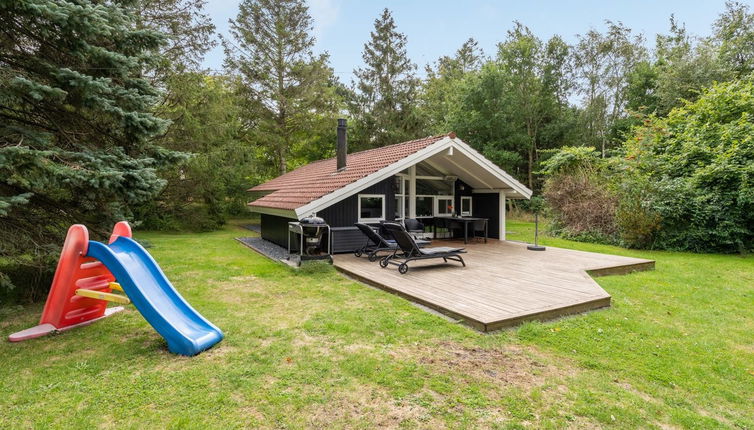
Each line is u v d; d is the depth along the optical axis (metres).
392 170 10.53
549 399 3.25
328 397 3.22
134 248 4.99
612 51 28.78
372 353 4.10
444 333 4.69
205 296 6.43
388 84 28.27
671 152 14.35
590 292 6.29
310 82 24.81
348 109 28.27
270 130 24.31
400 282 7.04
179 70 16.80
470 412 3.03
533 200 19.97
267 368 3.73
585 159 17.25
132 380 3.49
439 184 14.34
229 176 18.61
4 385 3.39
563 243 13.88
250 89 23.62
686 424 2.98
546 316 5.27
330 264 8.95
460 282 7.04
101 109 5.75
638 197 12.91
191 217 17.80
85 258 4.75
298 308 5.72
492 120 26.33
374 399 3.20
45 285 6.39
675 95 22.67
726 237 11.45
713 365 4.04
